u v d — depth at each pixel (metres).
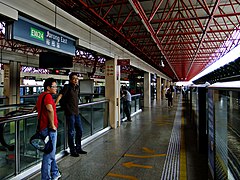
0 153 3.47
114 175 3.36
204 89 4.48
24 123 3.63
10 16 2.84
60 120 4.38
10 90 10.48
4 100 10.59
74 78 4.21
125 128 7.20
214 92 2.39
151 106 15.48
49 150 2.83
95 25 7.54
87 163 3.86
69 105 4.16
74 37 4.66
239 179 1.51
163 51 12.96
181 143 5.29
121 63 7.46
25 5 3.11
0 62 9.74
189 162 3.94
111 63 7.24
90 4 6.95
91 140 5.53
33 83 20.41
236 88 1.54
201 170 3.55
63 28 4.13
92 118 5.87
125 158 4.15
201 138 4.49
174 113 11.38
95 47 5.68
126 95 8.68
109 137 5.89
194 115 6.77
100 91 18.08
